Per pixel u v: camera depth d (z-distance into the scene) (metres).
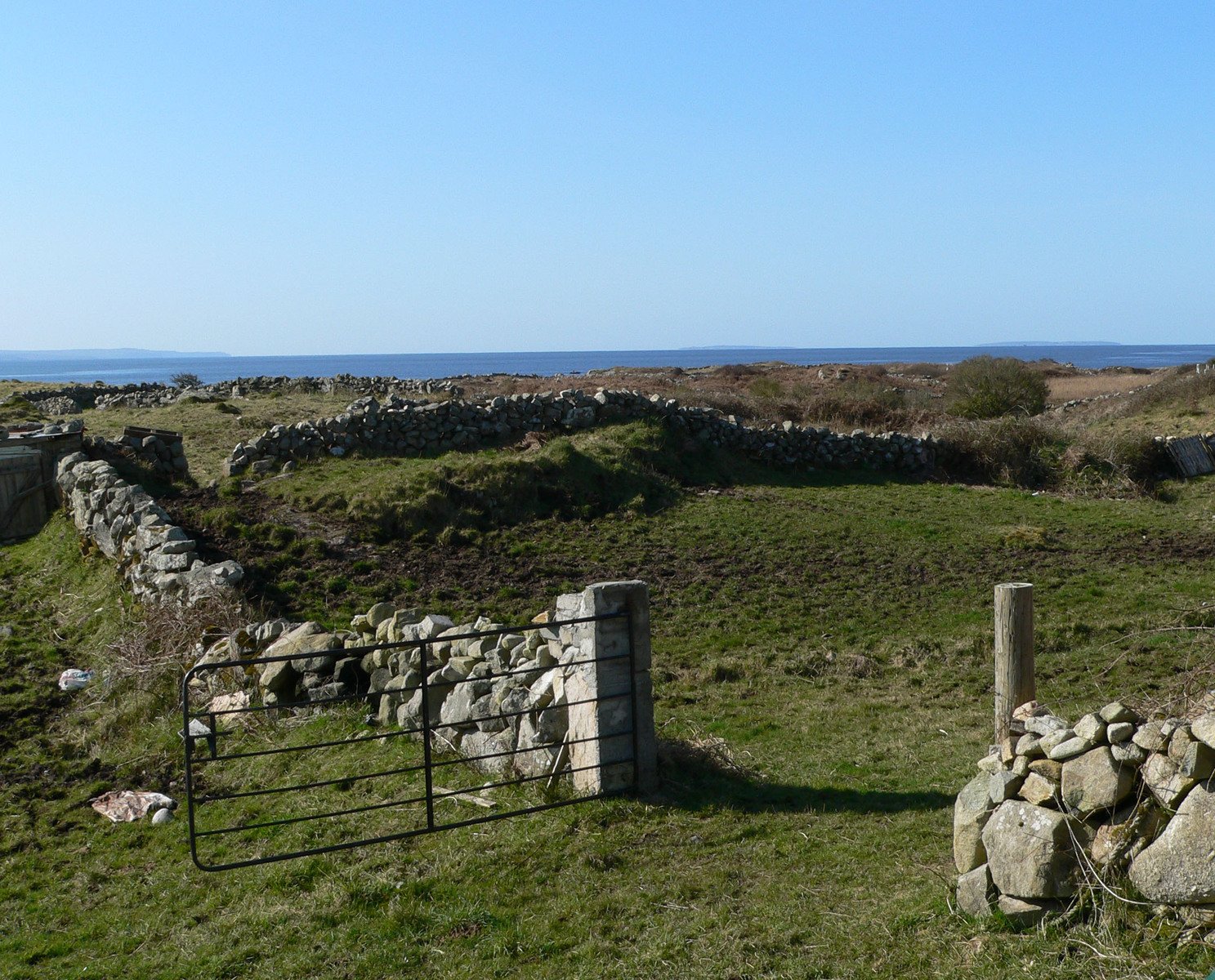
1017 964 4.91
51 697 12.13
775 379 54.66
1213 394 32.19
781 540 19.36
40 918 7.02
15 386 41.03
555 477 21.36
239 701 10.84
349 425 22.84
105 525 16.75
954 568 17.55
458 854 7.13
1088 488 26.06
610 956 5.68
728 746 9.38
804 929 5.75
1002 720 7.48
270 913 6.56
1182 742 4.89
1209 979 4.01
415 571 16.83
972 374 36.75
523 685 8.71
